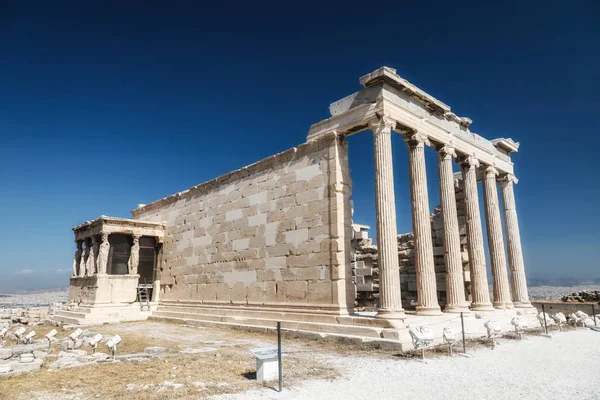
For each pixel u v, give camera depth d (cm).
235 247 2719
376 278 2870
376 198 1881
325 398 960
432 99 2192
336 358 1449
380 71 1917
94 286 3189
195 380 1127
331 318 1945
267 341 1888
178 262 3306
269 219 2478
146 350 1623
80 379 1148
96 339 1566
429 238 2023
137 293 3466
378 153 1905
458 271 2186
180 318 2927
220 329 2427
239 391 1016
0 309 3794
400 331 1633
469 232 2445
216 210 2972
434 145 2314
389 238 1820
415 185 2069
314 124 2286
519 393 1011
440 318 1909
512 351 1602
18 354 1571
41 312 3578
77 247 3722
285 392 1005
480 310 2316
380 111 1928
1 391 1030
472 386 1070
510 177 2953
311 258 2161
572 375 1202
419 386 1068
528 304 2781
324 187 2164
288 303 2245
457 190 2880
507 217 2923
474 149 2583
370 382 1107
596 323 2583
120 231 3341
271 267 2405
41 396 985
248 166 2694
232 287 2683
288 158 2423
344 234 2072
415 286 2706
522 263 2872
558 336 2078
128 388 1045
